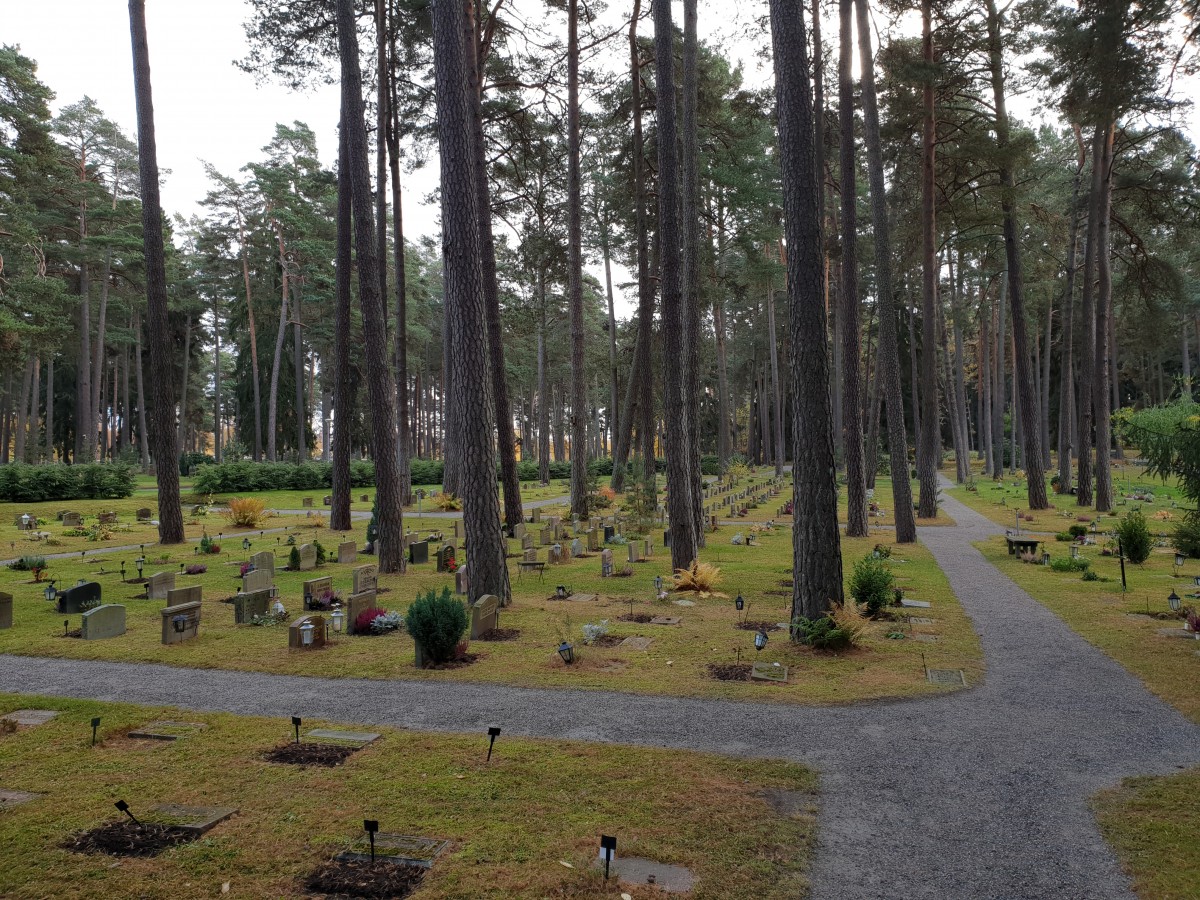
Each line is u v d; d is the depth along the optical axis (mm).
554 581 19031
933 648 12188
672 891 5215
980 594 17000
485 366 15836
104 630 13156
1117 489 45719
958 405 62812
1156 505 37406
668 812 6418
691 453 25188
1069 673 10766
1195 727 8578
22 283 38188
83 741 8258
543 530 26297
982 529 30766
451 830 6082
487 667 11148
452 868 5465
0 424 74188
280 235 60188
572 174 33250
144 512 33844
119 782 7102
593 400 93750
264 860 5609
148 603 16109
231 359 102500
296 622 12469
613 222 44969
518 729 8562
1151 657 11516
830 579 12523
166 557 22531
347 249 30484
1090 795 6816
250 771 7340
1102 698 9648
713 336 78000
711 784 6984
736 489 51812
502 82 32250
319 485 54656
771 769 7336
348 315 30734
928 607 15562
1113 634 13000
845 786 7012
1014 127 40812
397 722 8852
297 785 6996
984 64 31406
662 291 20922
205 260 69750
